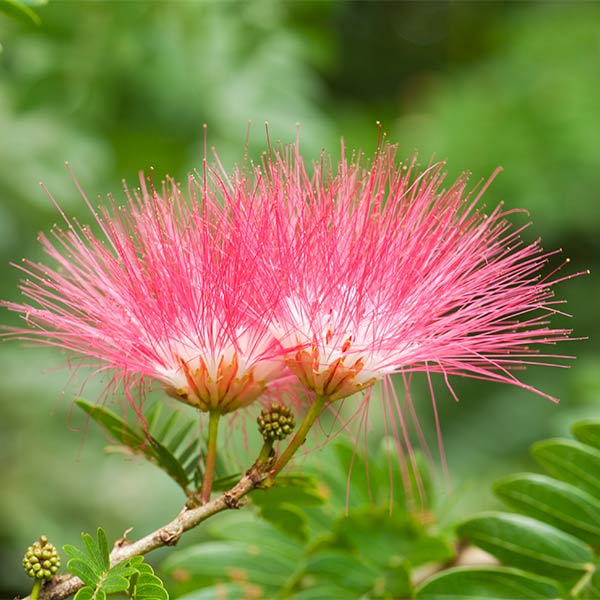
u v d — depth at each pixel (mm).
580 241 840
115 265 332
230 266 325
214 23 560
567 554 349
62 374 619
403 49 1100
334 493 374
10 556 605
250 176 331
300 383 337
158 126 562
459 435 761
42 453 624
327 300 327
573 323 812
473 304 333
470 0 1066
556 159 771
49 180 583
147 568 314
